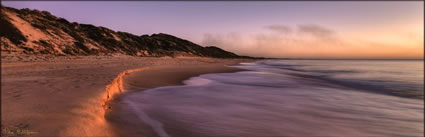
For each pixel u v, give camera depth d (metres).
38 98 4.27
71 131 2.88
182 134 4.19
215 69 23.52
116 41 48.66
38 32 31.42
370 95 10.14
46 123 3.00
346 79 17.91
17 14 35.41
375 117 6.38
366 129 5.39
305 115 6.29
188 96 7.95
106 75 8.83
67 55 28.20
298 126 5.33
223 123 5.12
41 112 3.43
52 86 5.66
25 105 3.72
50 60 19.16
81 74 8.91
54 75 8.16
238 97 8.41
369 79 17.94
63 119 3.23
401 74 23.31
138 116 4.77
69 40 35.25
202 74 16.98
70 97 4.55
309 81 15.49
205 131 4.51
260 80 14.79
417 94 10.65
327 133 5.03
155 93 8.08
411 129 5.50
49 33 33.69
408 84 14.86
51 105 3.85
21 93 4.62
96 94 5.00
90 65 16.17
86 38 42.00
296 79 16.47
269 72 22.64
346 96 9.60
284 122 5.55
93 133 3.14
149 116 4.93
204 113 5.80
